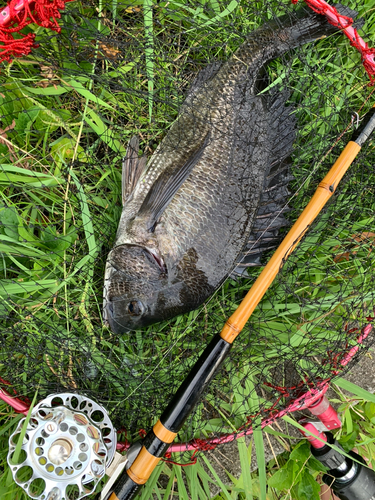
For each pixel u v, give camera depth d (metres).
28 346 0.41
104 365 0.42
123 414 0.43
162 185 0.42
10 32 0.31
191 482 0.43
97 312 0.45
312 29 0.44
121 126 0.46
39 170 0.45
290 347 0.44
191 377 0.35
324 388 0.40
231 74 0.44
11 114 0.41
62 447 0.35
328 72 0.48
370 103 0.48
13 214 0.42
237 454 0.49
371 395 0.44
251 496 0.42
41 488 0.41
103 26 0.43
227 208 0.43
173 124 0.43
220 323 0.45
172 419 0.34
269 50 0.44
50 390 0.42
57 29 0.32
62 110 0.44
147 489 0.42
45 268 0.43
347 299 0.44
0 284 0.41
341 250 0.47
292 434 0.49
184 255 0.42
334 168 0.36
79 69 0.44
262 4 0.45
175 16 0.44
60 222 0.44
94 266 0.44
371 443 0.51
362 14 0.47
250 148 0.44
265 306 0.46
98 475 0.36
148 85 0.44
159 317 0.42
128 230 0.42
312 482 0.48
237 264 0.44
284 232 0.47
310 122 0.48
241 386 0.44
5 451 0.41
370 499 0.43
